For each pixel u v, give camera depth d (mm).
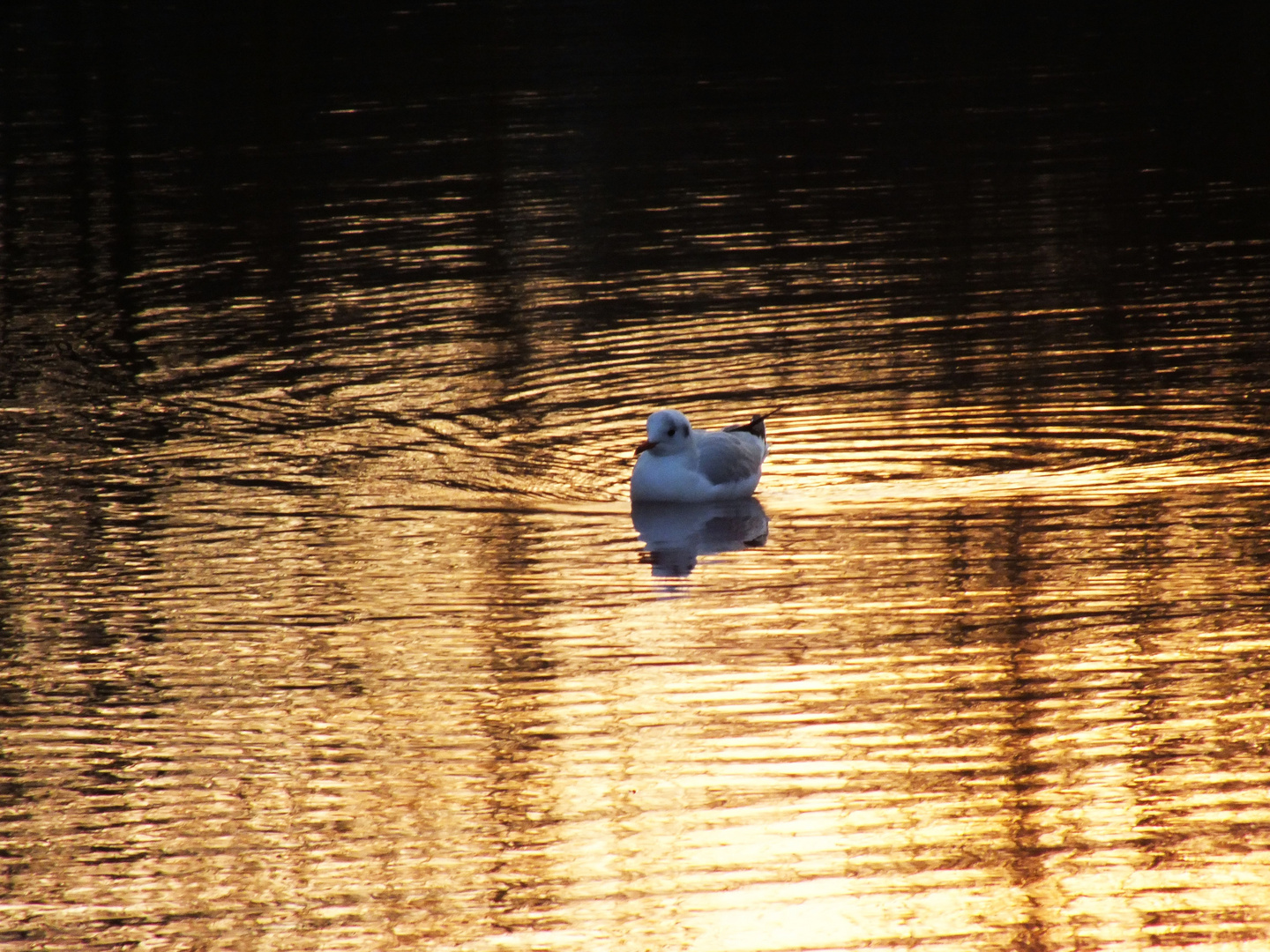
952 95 48812
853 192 38406
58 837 13859
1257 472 21047
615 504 21078
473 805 14148
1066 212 35656
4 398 26172
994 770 14336
